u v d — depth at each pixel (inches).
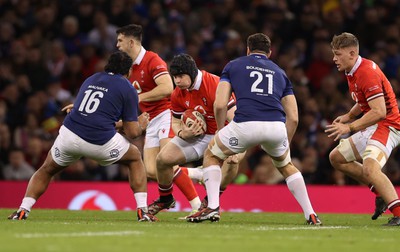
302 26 2581.2
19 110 2301.9
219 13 2655.0
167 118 1473.9
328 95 2317.9
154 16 2583.7
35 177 1293.1
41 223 1194.6
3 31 2559.1
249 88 1221.1
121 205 1831.9
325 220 1446.9
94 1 2623.0
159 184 1375.5
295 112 1256.8
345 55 1298.0
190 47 2497.5
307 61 2511.1
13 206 1859.0
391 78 2444.6
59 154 1261.1
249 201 1825.8
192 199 1422.2
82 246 878.4
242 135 1210.6
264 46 1268.5
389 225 1259.8
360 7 2630.4
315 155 2071.9
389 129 1307.8
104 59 2487.7
